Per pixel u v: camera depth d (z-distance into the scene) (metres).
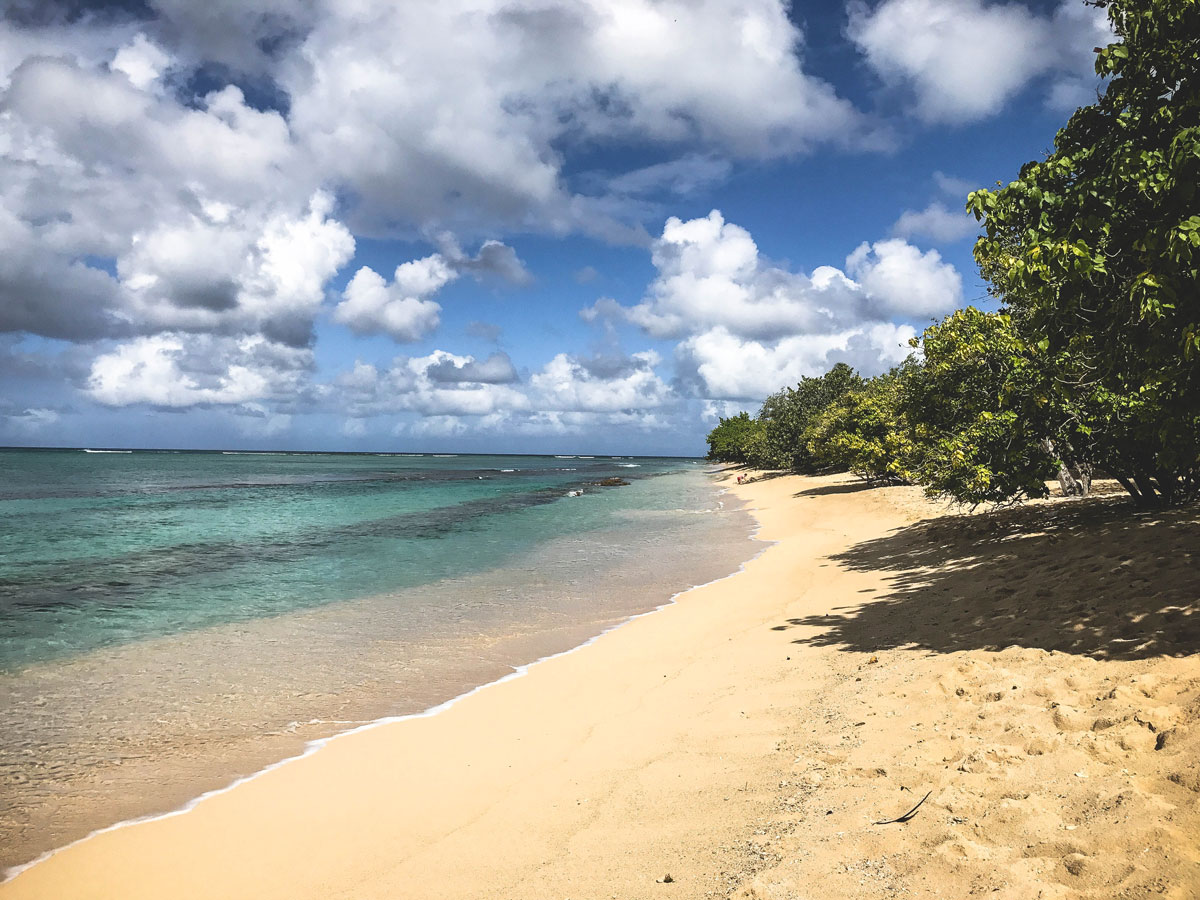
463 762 6.40
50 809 5.75
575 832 4.83
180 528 28.69
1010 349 12.41
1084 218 6.55
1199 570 7.41
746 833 4.36
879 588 11.46
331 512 36.28
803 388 53.97
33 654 10.45
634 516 32.41
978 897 3.19
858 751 5.26
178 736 7.29
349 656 10.22
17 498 46.25
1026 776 4.20
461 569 17.98
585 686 8.47
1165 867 3.02
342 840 5.10
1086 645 6.28
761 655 8.77
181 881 4.68
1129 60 6.82
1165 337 6.29
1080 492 17.00
